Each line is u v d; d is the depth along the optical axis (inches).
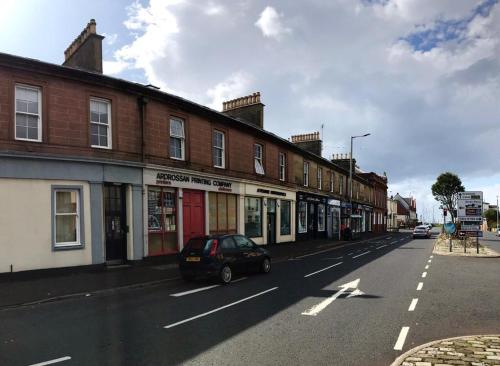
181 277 546.0
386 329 293.4
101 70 631.2
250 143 951.6
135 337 276.8
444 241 1316.4
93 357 237.6
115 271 575.8
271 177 1048.2
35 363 228.5
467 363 211.9
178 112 722.2
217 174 816.3
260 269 589.9
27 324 313.6
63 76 546.3
